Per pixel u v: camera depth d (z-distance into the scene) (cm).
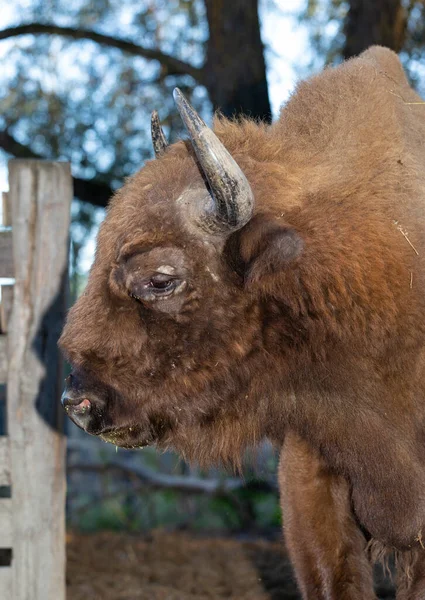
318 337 209
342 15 486
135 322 205
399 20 446
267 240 197
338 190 211
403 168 216
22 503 271
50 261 273
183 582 350
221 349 209
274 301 209
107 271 205
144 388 208
